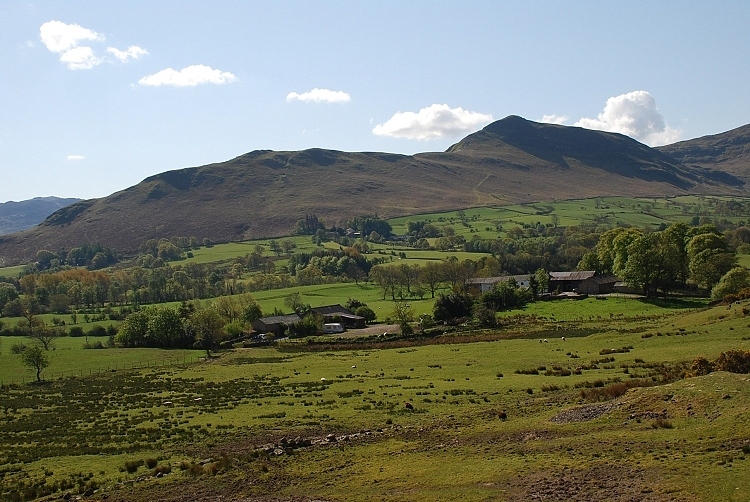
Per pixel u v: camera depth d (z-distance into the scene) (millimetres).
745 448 30781
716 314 85562
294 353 111000
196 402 66375
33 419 65188
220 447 46219
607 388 50500
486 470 34406
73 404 73250
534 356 77125
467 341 103062
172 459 43969
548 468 33250
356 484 35156
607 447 35031
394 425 48062
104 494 37750
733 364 47656
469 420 46875
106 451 47844
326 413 54219
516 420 45344
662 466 30828
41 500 37719
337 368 84688
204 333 129750
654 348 71062
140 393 77375
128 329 133125
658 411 39875
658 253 134750
